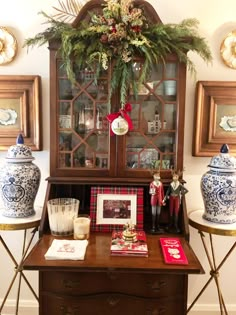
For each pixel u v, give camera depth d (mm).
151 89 1551
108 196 1576
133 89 1498
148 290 1302
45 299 1313
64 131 1592
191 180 1885
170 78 1551
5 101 1820
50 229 1476
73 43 1438
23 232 1932
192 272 1163
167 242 1392
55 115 1562
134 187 1587
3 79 1794
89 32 1430
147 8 1535
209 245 1921
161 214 1635
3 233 1935
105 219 1549
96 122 1589
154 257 1257
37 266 1165
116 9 1441
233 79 1829
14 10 1805
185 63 1529
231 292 1964
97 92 1570
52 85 1543
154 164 1605
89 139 1604
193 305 1808
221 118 1813
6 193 1536
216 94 1792
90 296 1300
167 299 1310
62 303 1305
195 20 1620
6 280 1968
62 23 1519
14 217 1563
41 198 1899
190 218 1638
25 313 1966
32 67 1831
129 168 1595
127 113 1541
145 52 1432
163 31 1433
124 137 1562
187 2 1791
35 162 1886
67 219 1450
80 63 1479
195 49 1534
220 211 1526
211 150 1828
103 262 1205
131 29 1450
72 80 1487
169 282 1304
